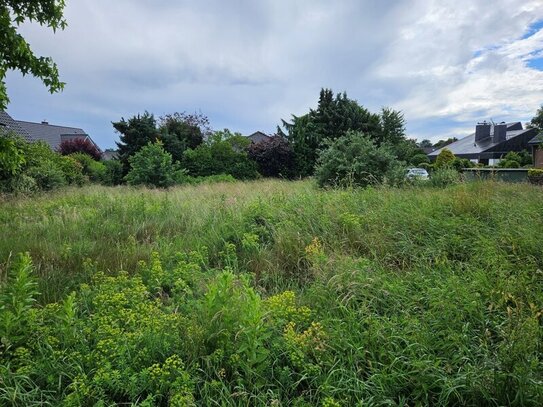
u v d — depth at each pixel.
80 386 2.08
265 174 22.38
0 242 5.05
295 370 2.47
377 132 25.36
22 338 2.47
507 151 46.62
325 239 4.86
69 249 4.64
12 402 2.05
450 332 2.62
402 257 4.37
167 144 23.17
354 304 3.18
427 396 2.20
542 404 2.07
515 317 2.68
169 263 4.36
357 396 2.22
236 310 2.57
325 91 25.56
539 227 4.74
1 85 5.72
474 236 4.67
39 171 12.81
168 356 2.44
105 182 19.55
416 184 9.86
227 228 5.68
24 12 6.32
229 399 2.16
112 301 2.93
